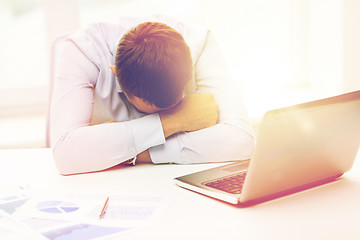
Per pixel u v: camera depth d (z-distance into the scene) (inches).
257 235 24.5
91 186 36.4
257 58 101.7
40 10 97.0
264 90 102.3
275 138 26.5
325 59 94.4
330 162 32.3
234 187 31.8
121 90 43.9
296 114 27.0
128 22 54.7
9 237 25.1
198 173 36.9
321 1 94.2
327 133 29.6
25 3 97.5
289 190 31.6
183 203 30.5
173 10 97.9
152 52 38.5
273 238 24.1
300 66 103.4
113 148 42.3
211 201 30.7
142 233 25.3
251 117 75.4
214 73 52.0
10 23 97.0
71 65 47.1
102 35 50.1
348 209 28.3
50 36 88.9
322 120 28.6
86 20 93.4
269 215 27.5
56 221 27.6
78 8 89.0
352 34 86.4
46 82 92.5
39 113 93.4
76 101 45.5
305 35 102.1
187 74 40.4
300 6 100.7
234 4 98.4
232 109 48.9
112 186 36.1
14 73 95.2
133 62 38.6
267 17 100.5
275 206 29.2
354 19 85.9
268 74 102.6
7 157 50.3
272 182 28.9
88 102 46.3
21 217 28.5
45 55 90.3
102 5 95.1
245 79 100.9
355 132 31.8
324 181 34.2
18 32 96.8
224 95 50.3
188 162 44.4
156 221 27.1
